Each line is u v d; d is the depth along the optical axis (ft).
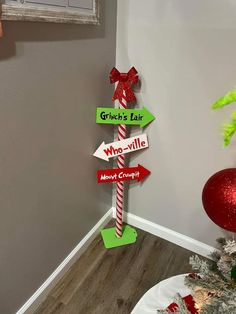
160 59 4.59
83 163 4.89
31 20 3.09
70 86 4.08
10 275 3.88
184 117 4.72
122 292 4.86
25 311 4.33
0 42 2.90
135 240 5.85
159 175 5.44
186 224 5.52
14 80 3.16
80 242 5.48
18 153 3.46
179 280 4.23
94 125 4.92
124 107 4.86
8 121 3.21
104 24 4.49
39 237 4.27
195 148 4.81
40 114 3.65
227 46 3.98
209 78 4.27
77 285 4.96
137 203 5.99
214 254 3.86
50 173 4.12
